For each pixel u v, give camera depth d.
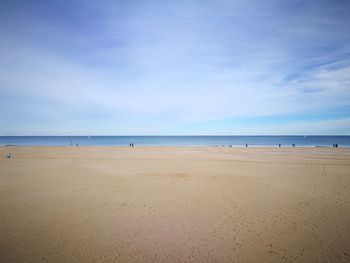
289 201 8.30
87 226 6.12
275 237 5.49
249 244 5.15
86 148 37.69
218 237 5.49
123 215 6.92
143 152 29.94
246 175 13.19
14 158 21.33
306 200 8.41
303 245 5.11
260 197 8.80
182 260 4.51
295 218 6.68
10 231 5.79
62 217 6.75
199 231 5.82
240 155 25.86
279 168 15.81
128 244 5.14
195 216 6.85
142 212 7.18
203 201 8.30
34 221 6.44
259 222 6.39
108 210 7.36
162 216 6.84
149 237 5.49
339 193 9.37
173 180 11.84
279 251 4.85
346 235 5.59
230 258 4.58
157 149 36.69
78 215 6.91
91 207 7.63
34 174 13.37
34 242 5.22
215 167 16.19
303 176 12.91
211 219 6.61
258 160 20.64
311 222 6.40
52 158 21.53
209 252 4.81
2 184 10.80
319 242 5.25
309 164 17.88
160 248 4.97
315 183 11.16
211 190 9.83
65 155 24.58
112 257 4.61
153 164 17.72
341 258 4.57
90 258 4.57
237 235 5.60
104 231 5.81
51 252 4.79
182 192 9.52
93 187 10.32
